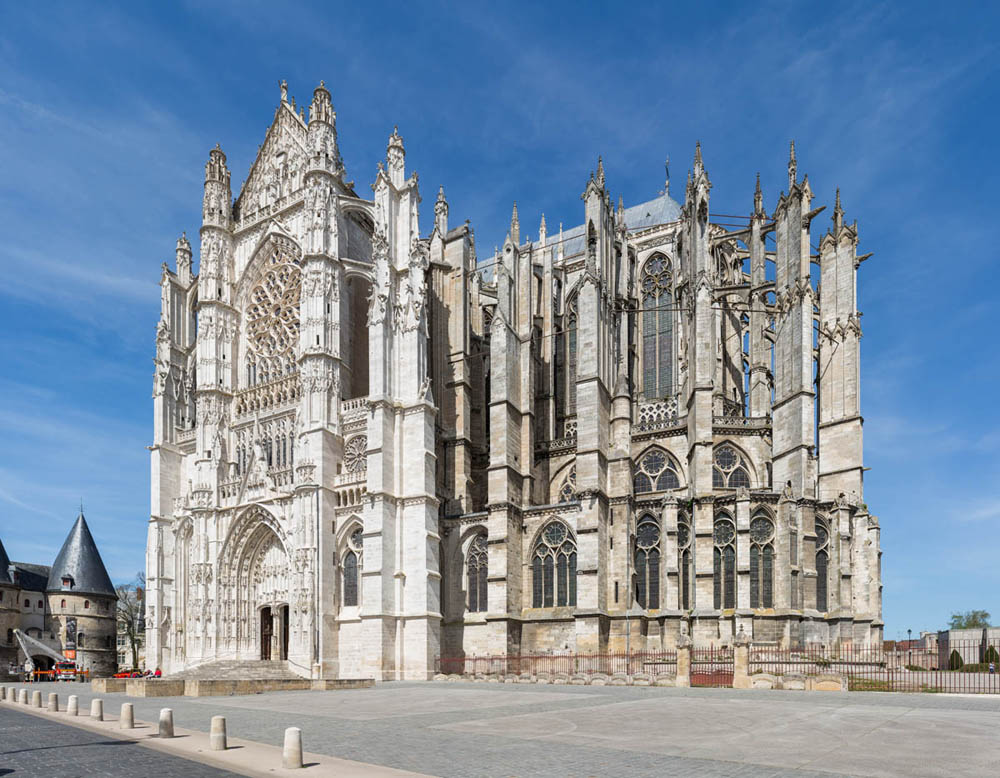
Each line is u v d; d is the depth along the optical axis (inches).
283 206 3078.2
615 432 2564.0
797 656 2069.4
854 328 2640.3
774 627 2192.4
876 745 844.0
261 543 2824.8
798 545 2231.8
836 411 2628.0
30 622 4047.7
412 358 2623.0
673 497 2413.9
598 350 2576.3
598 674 2046.0
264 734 988.6
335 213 2824.8
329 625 2509.8
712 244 2974.9
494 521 2573.8
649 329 3112.7
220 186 3201.3
